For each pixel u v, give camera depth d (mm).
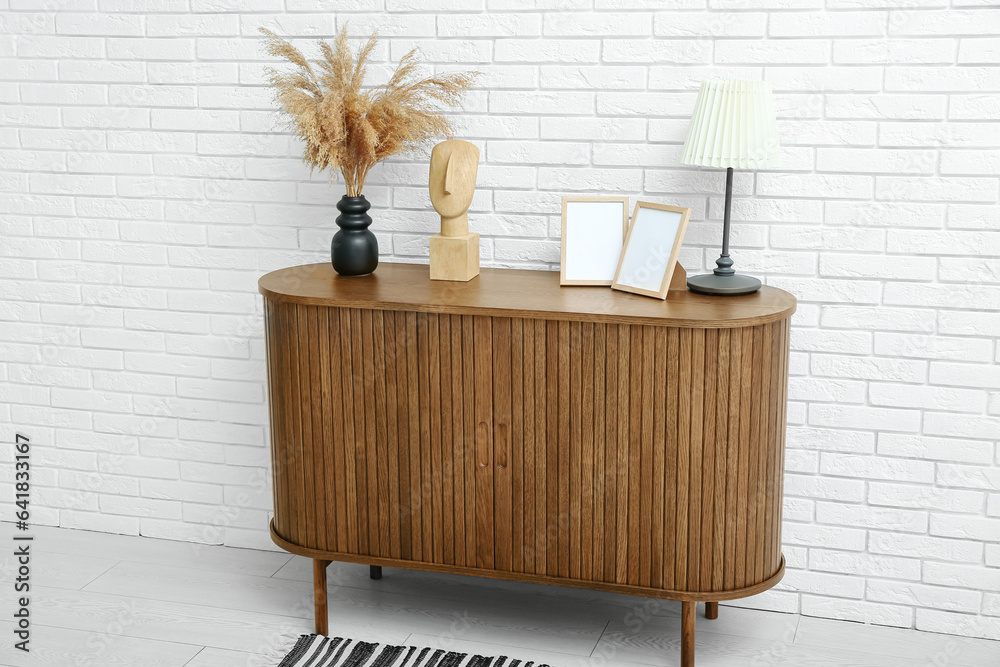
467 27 2828
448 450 2541
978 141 2557
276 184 3078
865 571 2834
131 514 3430
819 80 2627
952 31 2525
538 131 2838
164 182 3170
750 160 2438
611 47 2746
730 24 2654
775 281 2756
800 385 2793
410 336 2500
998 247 2590
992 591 2740
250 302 3180
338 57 2695
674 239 2520
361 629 2793
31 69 3199
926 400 2707
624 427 2406
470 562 2592
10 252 3348
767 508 2469
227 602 2963
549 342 2408
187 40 3053
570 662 2625
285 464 2697
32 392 3428
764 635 2775
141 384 3328
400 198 2979
